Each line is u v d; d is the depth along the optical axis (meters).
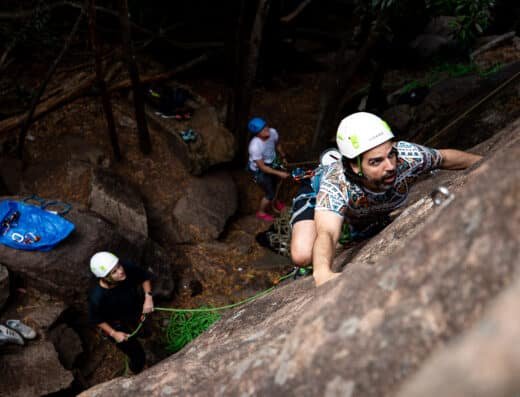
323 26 13.12
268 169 7.01
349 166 2.13
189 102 8.37
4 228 5.46
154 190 7.26
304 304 1.74
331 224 2.17
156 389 1.66
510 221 0.90
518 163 0.98
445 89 8.12
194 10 10.86
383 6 5.84
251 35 7.48
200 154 7.48
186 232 6.93
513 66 8.04
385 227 2.74
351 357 1.08
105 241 5.71
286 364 1.25
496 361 0.50
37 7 7.32
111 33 10.06
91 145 7.31
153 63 9.60
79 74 8.26
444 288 0.99
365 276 1.29
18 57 8.48
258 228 7.44
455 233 1.05
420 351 0.96
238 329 2.36
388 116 8.38
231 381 1.39
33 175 6.77
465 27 5.17
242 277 6.52
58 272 5.34
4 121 7.02
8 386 4.48
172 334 5.73
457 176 2.73
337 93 7.72
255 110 10.24
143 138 7.46
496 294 0.87
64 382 4.64
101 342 5.43
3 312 5.11
